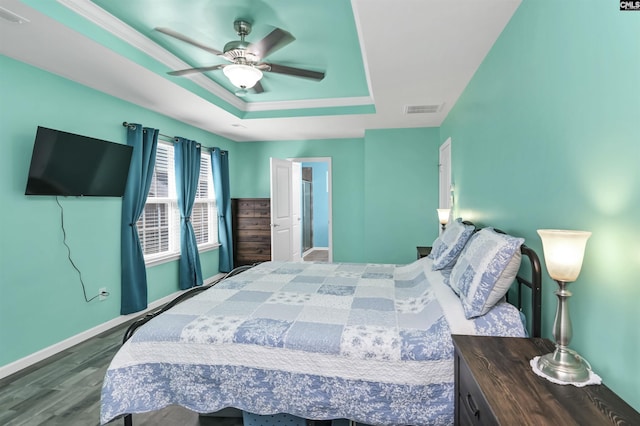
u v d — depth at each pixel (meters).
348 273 2.76
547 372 1.04
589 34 1.12
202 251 4.82
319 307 1.91
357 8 1.78
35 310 2.61
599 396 0.94
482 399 0.98
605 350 1.05
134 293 3.49
